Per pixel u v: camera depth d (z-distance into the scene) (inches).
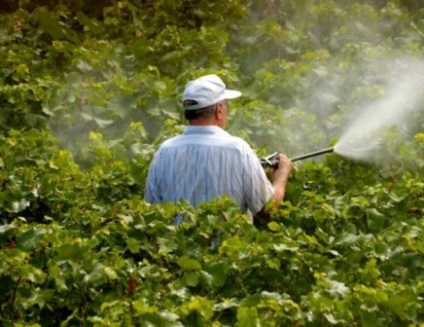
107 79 1143.0
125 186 842.8
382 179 901.2
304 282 673.6
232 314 637.3
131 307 618.5
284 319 612.1
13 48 1206.3
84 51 1161.4
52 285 658.8
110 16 1307.8
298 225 759.1
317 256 679.7
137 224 719.1
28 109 1010.7
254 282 676.1
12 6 1393.9
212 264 674.8
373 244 712.4
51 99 1013.2
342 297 637.9
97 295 655.1
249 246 683.4
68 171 857.5
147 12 1300.4
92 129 1017.5
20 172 840.3
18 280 649.6
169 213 727.7
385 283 668.1
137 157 876.6
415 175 900.6
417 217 806.5
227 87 1102.4
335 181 859.4
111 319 607.5
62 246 667.4
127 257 716.0
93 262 664.4
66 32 1259.8
